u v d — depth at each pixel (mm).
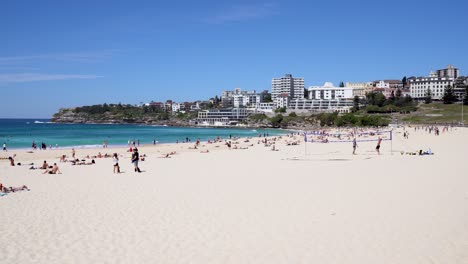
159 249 11641
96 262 10688
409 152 45438
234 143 82188
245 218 15047
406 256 10906
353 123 179250
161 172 30703
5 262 10758
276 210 16266
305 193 19859
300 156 44500
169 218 15156
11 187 22000
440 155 40375
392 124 168125
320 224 14062
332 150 53750
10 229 13805
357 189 20688
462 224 13789
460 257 10789
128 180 26031
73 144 89000
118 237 12812
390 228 13453
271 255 11086
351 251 11328
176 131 189000
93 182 25219
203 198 19016
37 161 45125
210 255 11133
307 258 10836
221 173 29094
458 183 21812
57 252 11492
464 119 182625
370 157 40188
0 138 111312
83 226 14125
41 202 18375
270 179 25109
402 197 18391
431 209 15977
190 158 45125
